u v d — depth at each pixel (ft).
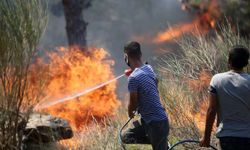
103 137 57.36
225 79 38.70
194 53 61.98
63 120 50.75
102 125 67.26
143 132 48.21
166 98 57.41
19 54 43.50
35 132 47.03
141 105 44.93
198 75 61.41
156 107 44.75
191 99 59.06
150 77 44.98
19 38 43.55
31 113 45.14
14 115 43.45
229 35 62.28
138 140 48.55
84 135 60.13
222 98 38.52
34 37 44.37
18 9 43.93
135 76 44.39
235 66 39.06
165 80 60.85
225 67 59.77
